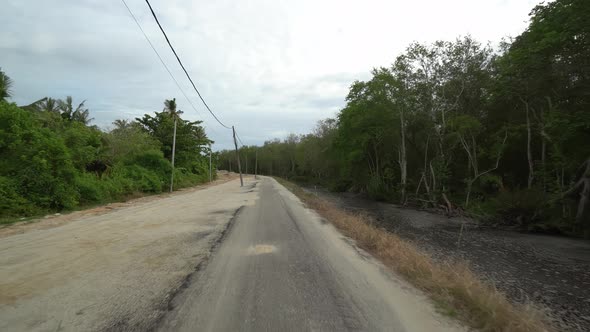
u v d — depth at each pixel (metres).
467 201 21.44
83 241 7.35
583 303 5.63
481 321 3.38
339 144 38.25
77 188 15.17
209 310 3.64
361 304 3.83
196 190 27.94
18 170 12.57
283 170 88.25
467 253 9.69
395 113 28.38
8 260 5.78
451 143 26.36
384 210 21.92
